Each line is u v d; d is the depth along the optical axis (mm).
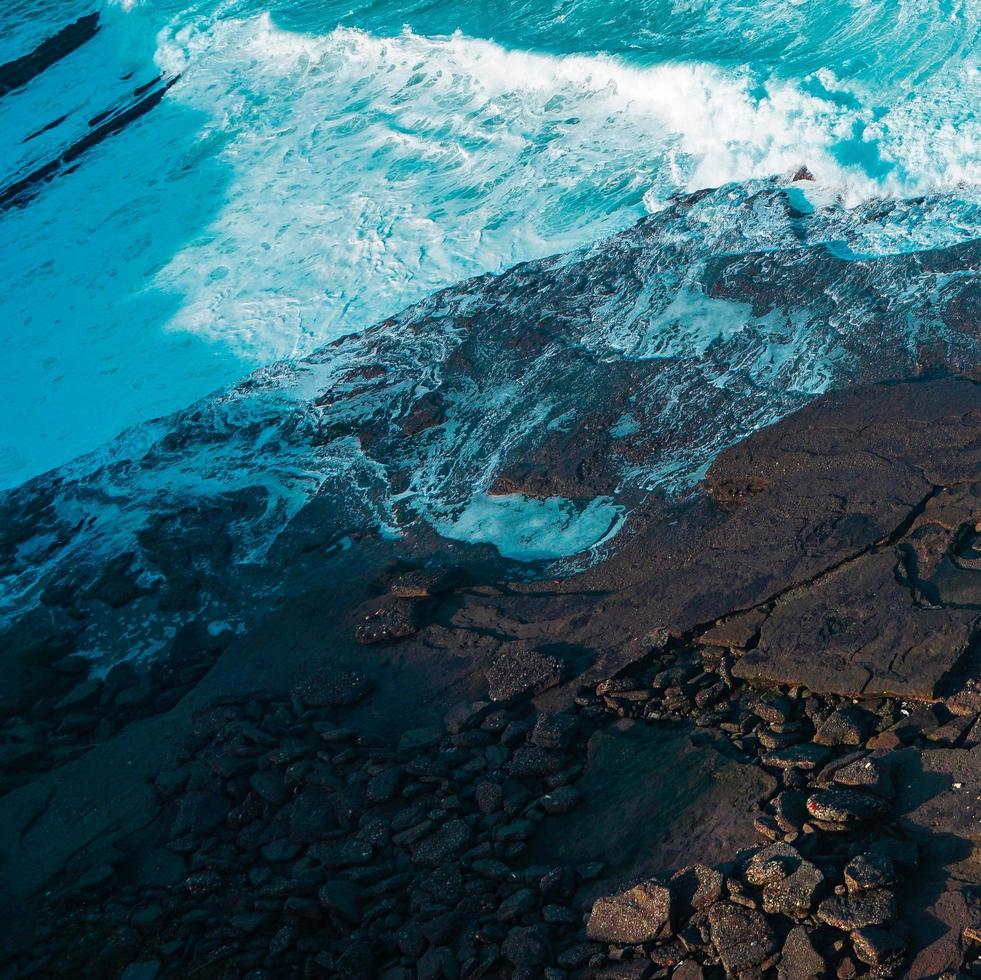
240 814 9266
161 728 10453
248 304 17031
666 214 14984
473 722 9266
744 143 15188
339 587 11492
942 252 12352
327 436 14008
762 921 6727
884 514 9305
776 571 9312
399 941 7691
